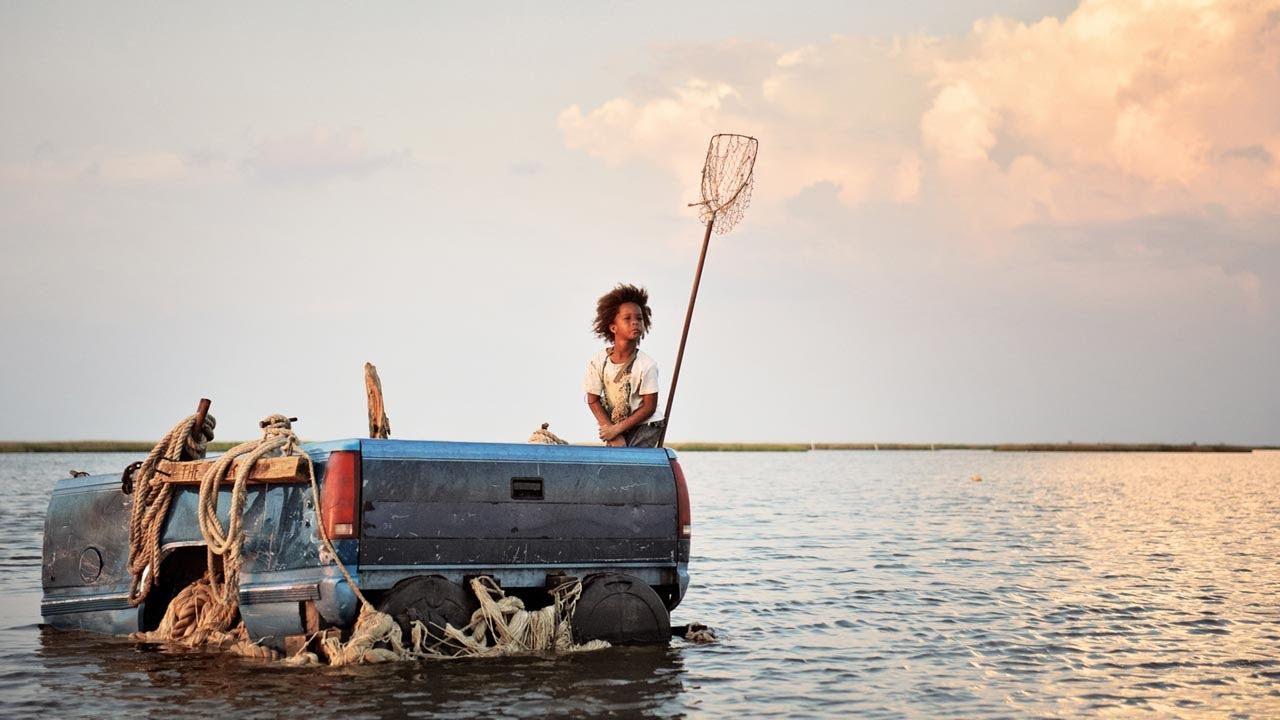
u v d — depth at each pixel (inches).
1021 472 2731.3
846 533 776.3
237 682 257.4
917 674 288.5
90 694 247.8
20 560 527.2
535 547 293.3
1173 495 1456.7
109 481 332.2
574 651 295.0
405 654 276.5
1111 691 270.2
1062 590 463.2
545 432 334.6
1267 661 309.4
